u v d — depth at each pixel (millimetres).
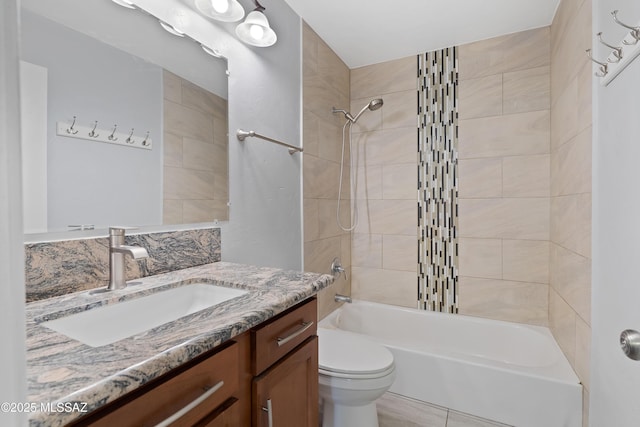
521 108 2033
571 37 1514
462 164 2215
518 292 2068
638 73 868
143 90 1031
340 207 2414
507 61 2066
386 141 2465
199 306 1000
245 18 1438
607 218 1096
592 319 1233
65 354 509
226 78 1355
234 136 1400
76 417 386
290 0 1717
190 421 583
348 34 2068
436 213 2311
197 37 1222
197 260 1218
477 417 1584
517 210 2061
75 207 855
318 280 1004
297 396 929
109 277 894
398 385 1777
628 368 941
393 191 2451
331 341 1590
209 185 1279
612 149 1054
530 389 1467
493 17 1874
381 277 2512
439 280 2311
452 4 1751
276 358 837
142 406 499
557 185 1781
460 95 2209
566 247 1594
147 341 561
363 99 2537
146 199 1040
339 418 1374
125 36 977
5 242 237
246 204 1476
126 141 981
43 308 710
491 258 2145
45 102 795
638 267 874
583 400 1353
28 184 768
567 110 1577
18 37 246
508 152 2076
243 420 738
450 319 2191
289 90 1790
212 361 634
